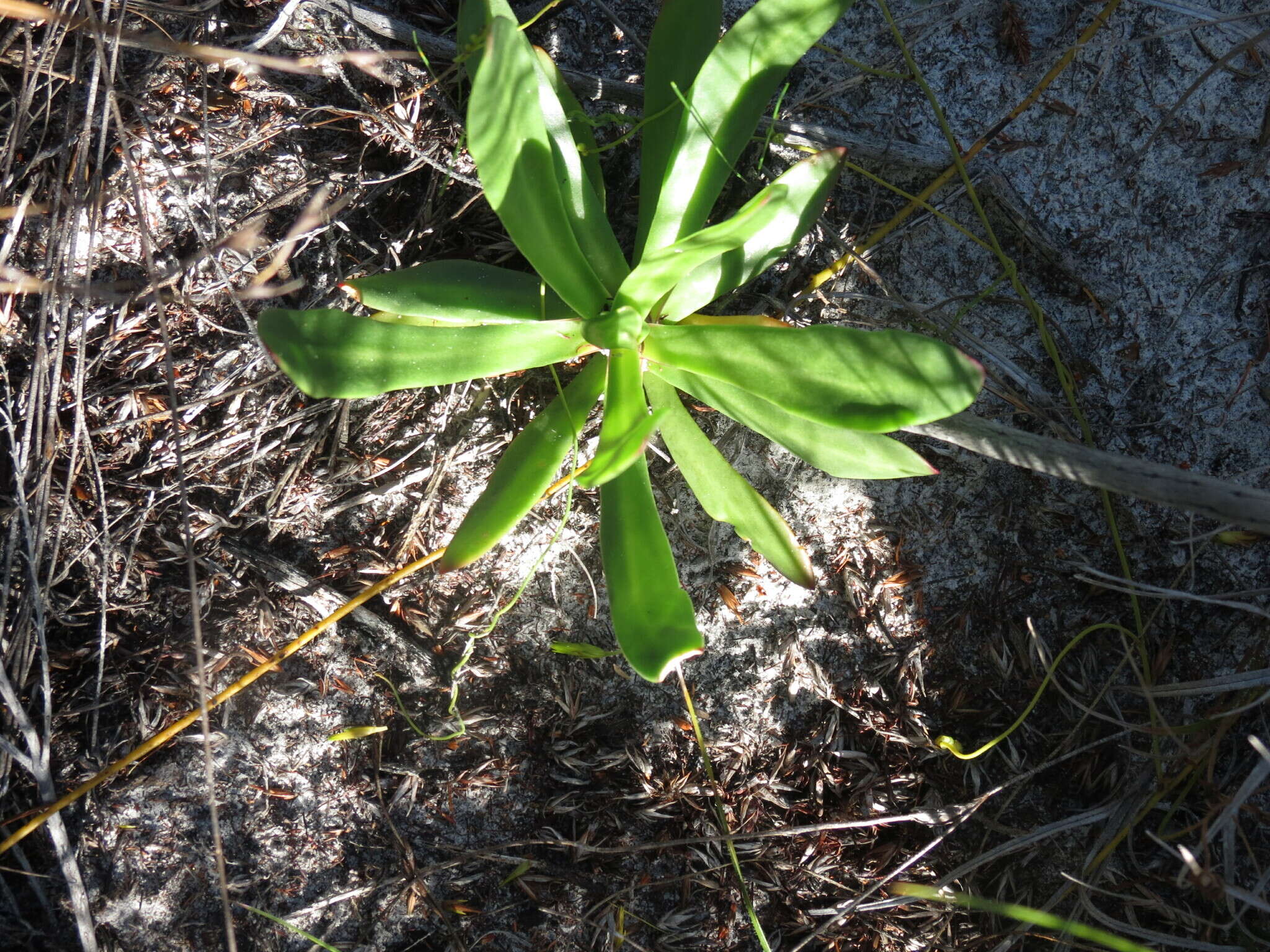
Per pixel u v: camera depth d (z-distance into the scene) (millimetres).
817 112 355
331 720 351
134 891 340
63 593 341
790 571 302
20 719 322
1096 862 332
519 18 361
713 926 344
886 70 355
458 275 317
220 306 345
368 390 288
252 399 345
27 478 332
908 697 352
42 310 321
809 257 354
